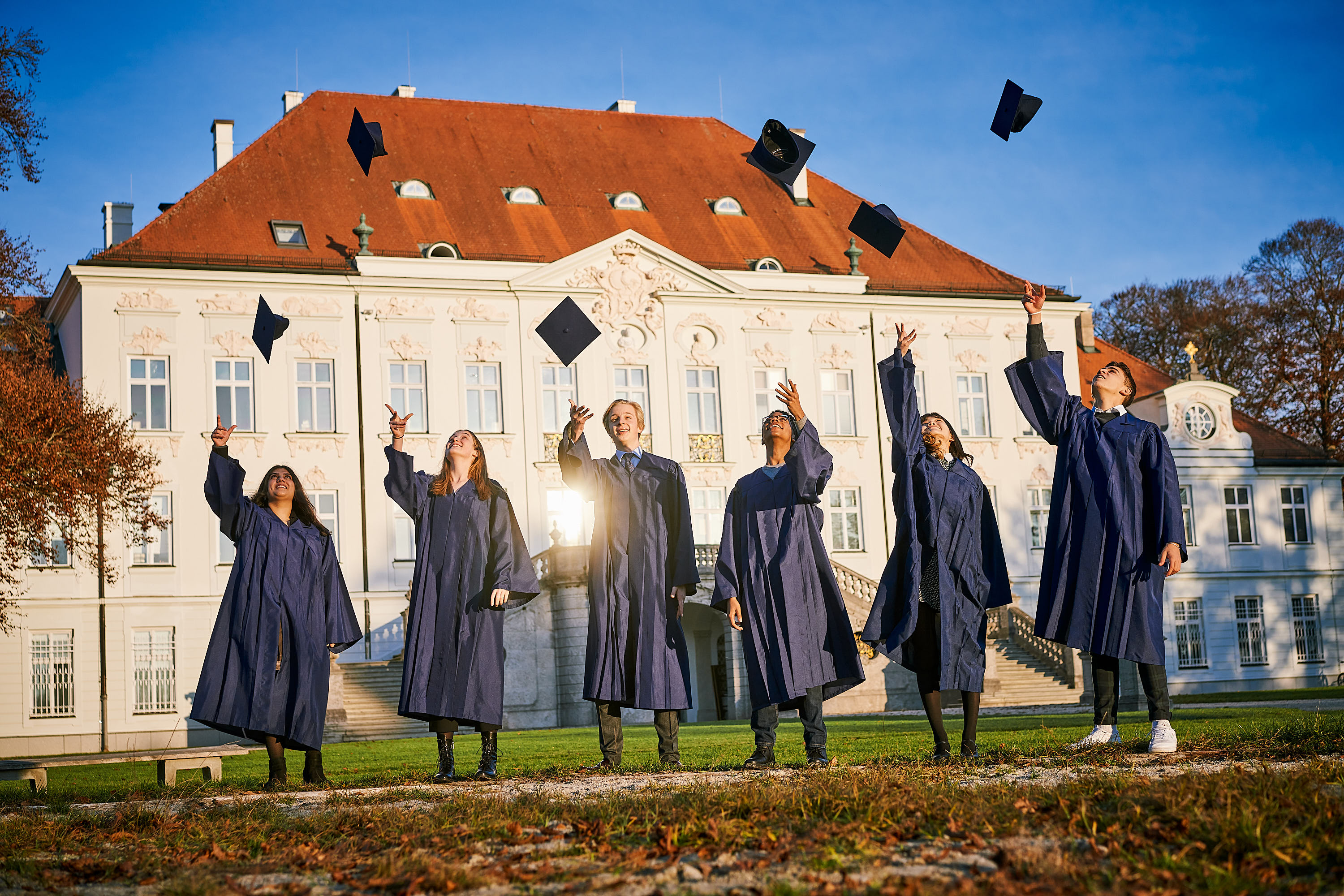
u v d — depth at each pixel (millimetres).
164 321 35875
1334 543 46469
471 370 38188
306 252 37688
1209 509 45156
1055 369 8477
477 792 7402
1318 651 45781
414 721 32344
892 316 42438
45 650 34188
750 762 8664
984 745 10023
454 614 8930
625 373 39531
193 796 8203
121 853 5898
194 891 4703
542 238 40281
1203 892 4016
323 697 8961
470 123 44000
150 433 35281
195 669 34969
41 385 28391
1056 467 8453
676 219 42938
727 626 33656
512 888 4664
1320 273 51969
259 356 36469
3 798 9016
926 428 8789
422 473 9242
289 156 40344
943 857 4754
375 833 5918
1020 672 34312
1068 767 7188
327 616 9133
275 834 6086
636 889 4520
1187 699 30000
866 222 10336
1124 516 8086
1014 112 10156
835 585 8789
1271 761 6973
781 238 43438
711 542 39562
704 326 40312
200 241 36969
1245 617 45094
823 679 8625
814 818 5516
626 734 18469
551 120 45406
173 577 35094
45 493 27203
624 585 8898
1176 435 45312
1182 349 55938
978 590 8500
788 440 9000
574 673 33312
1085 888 4082
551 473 38219
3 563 29391
